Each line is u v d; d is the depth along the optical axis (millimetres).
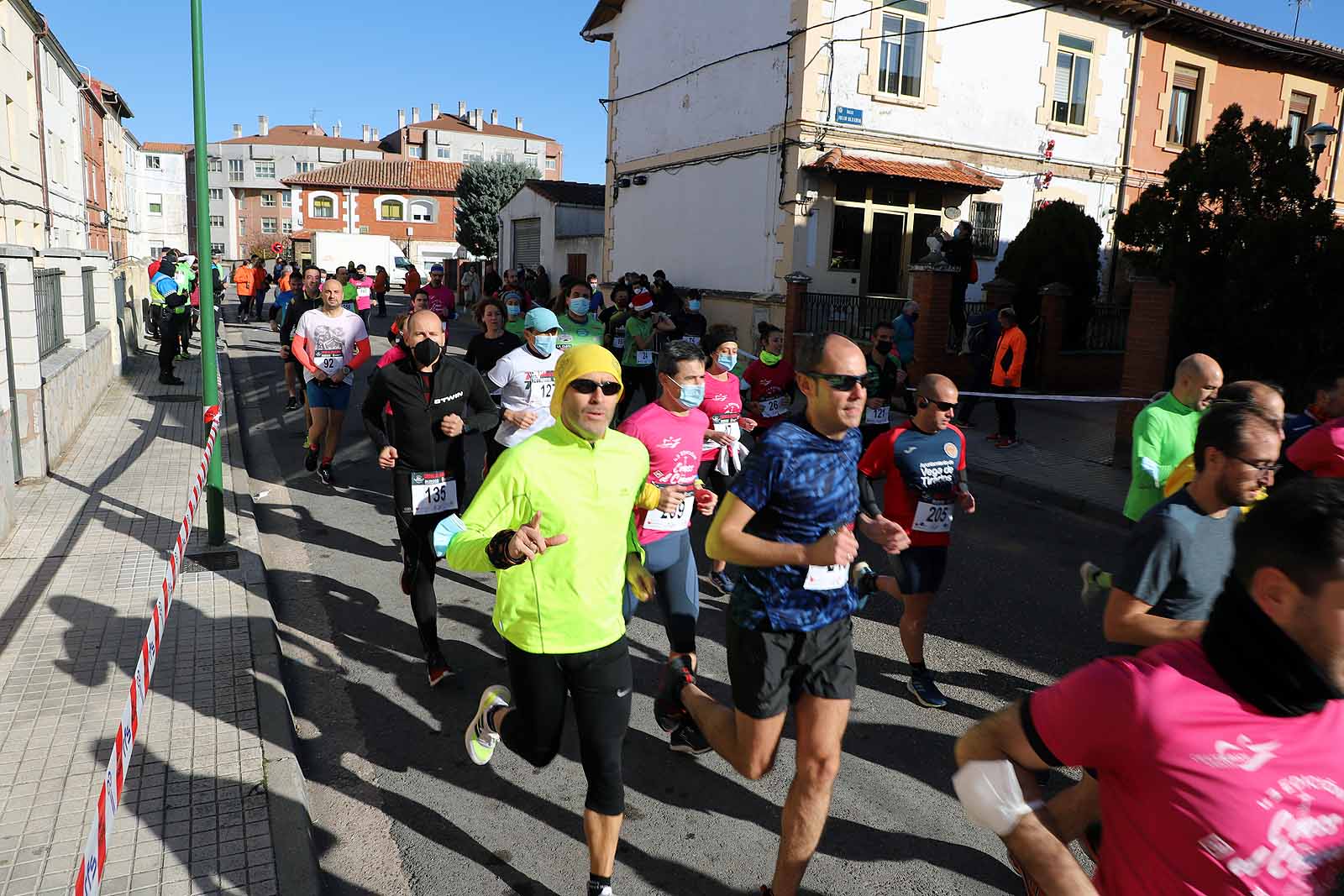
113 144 43656
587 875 3303
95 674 4461
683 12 19844
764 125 17547
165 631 4949
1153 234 11469
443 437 4781
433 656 4715
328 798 3756
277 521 7660
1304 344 10438
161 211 80500
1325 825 1465
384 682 4789
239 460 9312
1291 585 1372
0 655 4648
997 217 18797
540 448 2953
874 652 5324
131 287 17469
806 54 16359
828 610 2959
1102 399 10383
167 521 6980
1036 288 15984
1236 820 1458
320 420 8617
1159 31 19469
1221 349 10867
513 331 9469
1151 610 2814
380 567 6566
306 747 4137
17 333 7816
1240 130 11453
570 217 28844
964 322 15633
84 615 5176
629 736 4328
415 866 3336
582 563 2941
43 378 8281
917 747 4270
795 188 16828
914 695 4742
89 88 32281
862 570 2988
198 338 21016
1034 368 15586
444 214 63375
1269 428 2604
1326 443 3811
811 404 2973
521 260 31750
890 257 18250
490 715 3400
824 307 16875
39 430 8086
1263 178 11172
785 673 2949
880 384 8141
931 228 18453
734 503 2922
